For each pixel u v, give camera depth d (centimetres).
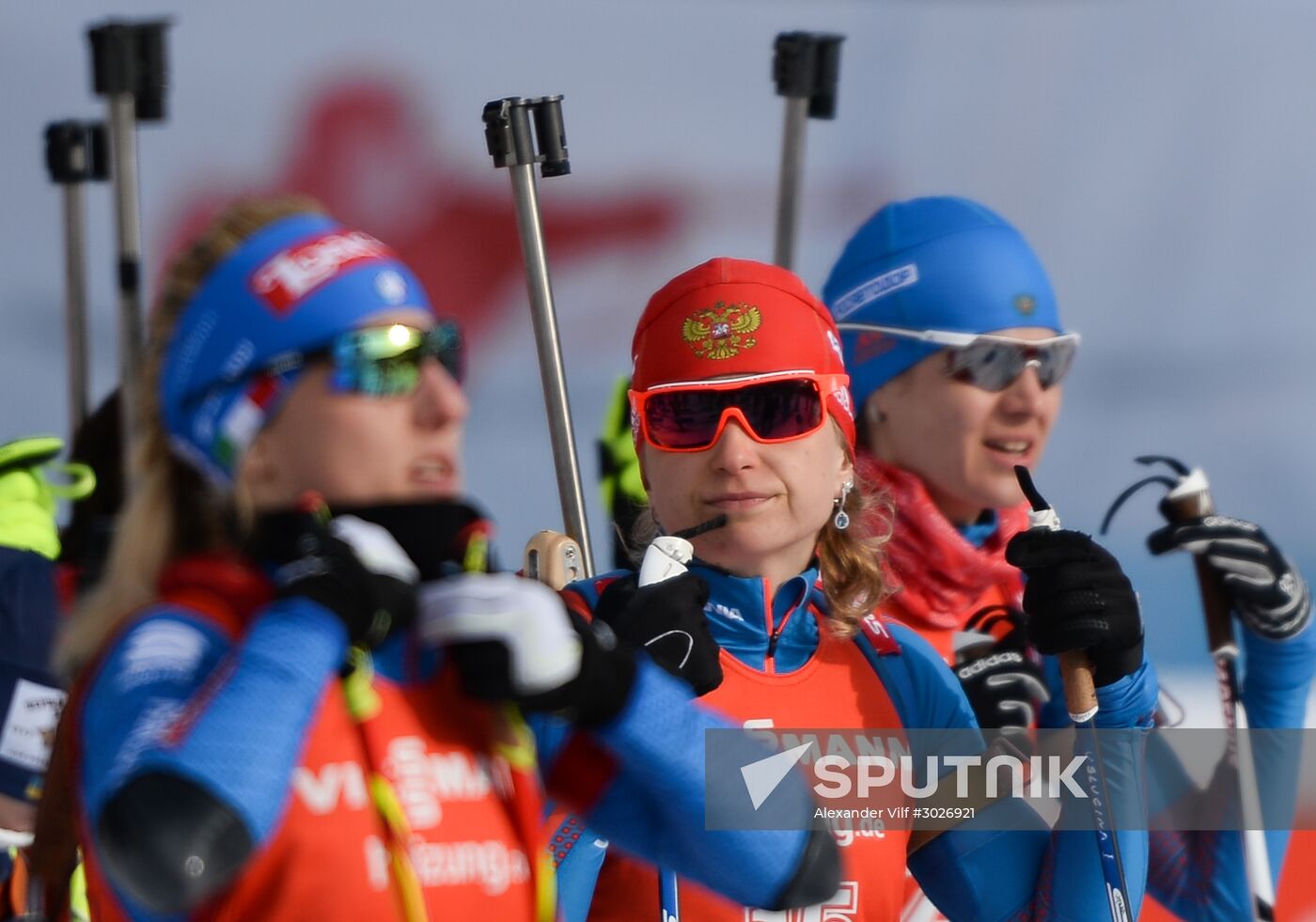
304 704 580
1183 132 3478
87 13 3064
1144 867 1045
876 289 1391
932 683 1048
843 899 978
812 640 1033
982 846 1037
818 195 3356
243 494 656
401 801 637
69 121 1750
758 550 995
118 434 1439
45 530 1309
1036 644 989
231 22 3138
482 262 3192
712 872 725
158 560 677
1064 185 3447
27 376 2911
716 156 3316
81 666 681
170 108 3094
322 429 650
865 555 1049
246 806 558
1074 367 3403
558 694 652
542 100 1158
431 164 3197
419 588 640
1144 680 1026
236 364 652
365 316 657
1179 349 3441
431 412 669
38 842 679
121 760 573
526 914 661
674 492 1008
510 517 2948
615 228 3247
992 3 3419
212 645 626
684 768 702
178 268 689
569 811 762
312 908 612
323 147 3158
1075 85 3447
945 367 1342
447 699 666
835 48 1575
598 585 975
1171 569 2984
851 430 1045
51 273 2962
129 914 608
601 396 3155
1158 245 3466
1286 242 3488
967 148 3416
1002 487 1352
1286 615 1281
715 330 999
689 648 810
